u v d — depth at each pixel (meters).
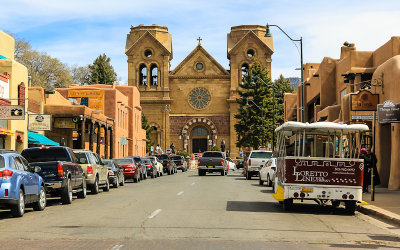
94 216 15.22
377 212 16.17
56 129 44.97
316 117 44.62
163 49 93.31
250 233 12.00
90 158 25.27
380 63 33.28
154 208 17.53
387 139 28.20
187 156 88.31
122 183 32.47
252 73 84.06
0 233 11.91
